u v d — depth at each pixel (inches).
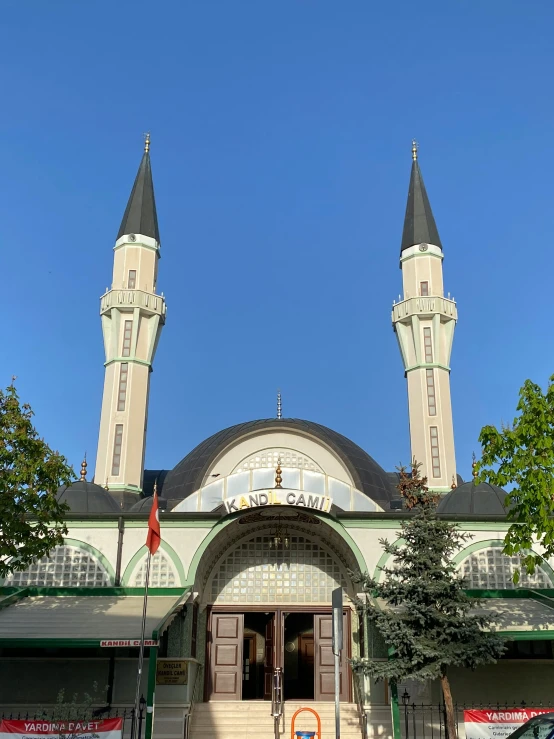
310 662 1134.4
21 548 833.5
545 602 987.9
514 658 987.9
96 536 1032.2
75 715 702.5
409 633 786.8
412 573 835.4
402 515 1029.2
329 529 1039.6
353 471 1350.9
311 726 957.2
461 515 1051.9
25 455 840.3
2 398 863.7
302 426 1366.9
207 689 1032.8
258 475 1054.4
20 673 957.8
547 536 776.9
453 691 969.5
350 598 1071.6
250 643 1147.3
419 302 1809.8
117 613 914.7
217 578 1088.2
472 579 1031.0
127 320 1752.0
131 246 1835.6
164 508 1267.2
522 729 532.4
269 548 1103.0
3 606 938.1
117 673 953.5
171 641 963.3
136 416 1674.5
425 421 1712.6
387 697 948.6
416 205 1968.5
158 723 908.6
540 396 820.6
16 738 689.0
